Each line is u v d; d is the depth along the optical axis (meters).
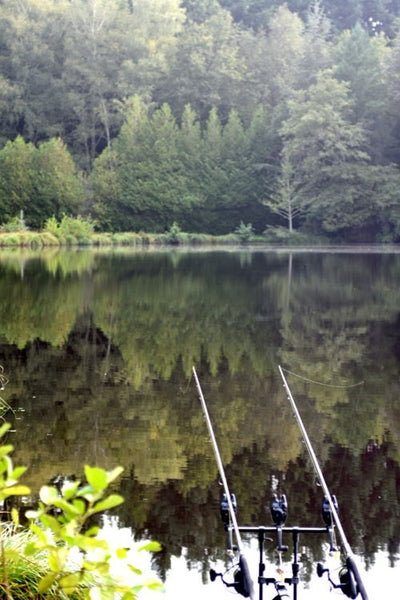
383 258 33.50
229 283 21.23
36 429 7.07
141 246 47.03
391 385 9.09
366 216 49.66
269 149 56.59
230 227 56.75
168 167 55.94
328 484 5.80
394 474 6.02
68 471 5.95
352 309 15.93
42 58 65.19
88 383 8.92
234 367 9.99
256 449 6.61
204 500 5.43
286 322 14.05
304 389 8.85
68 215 52.78
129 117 57.69
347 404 8.18
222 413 7.74
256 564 4.48
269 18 77.06
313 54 58.69
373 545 4.74
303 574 4.35
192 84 63.47
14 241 43.81
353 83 52.31
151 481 5.79
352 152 49.16
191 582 4.26
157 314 14.80
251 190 56.12
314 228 52.28
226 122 64.44
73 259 31.59
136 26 68.31
